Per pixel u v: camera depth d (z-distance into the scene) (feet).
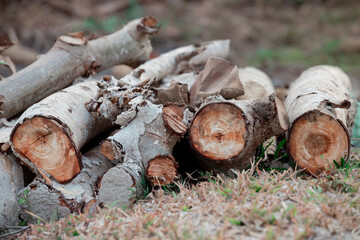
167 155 14.99
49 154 14.90
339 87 19.45
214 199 13.37
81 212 14.94
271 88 21.12
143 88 16.33
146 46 22.68
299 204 12.82
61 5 60.18
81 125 16.03
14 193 15.30
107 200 15.10
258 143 15.78
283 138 18.07
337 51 56.44
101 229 12.86
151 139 15.19
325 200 13.05
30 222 15.30
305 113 15.31
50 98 15.89
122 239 12.26
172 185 15.93
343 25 65.92
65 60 19.51
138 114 15.26
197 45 23.49
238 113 14.67
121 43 21.62
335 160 15.47
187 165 17.38
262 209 12.54
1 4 57.77
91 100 16.56
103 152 15.38
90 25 55.52
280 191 13.84
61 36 20.30
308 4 72.38
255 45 60.64
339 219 12.13
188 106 16.74
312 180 14.90
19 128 14.76
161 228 12.30
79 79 20.13
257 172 16.06
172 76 21.50
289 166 16.90
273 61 53.62
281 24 66.85
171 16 65.31
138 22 22.09
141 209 13.99
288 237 11.48
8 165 15.51
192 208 13.29
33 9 58.90
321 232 11.75
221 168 15.90
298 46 60.44
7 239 14.64
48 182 14.96
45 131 14.70
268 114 14.99
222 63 18.07
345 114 17.63
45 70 18.94
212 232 11.96
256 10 69.21
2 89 17.90
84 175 15.52
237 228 12.00
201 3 71.77
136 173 14.99
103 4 63.98
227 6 70.85
